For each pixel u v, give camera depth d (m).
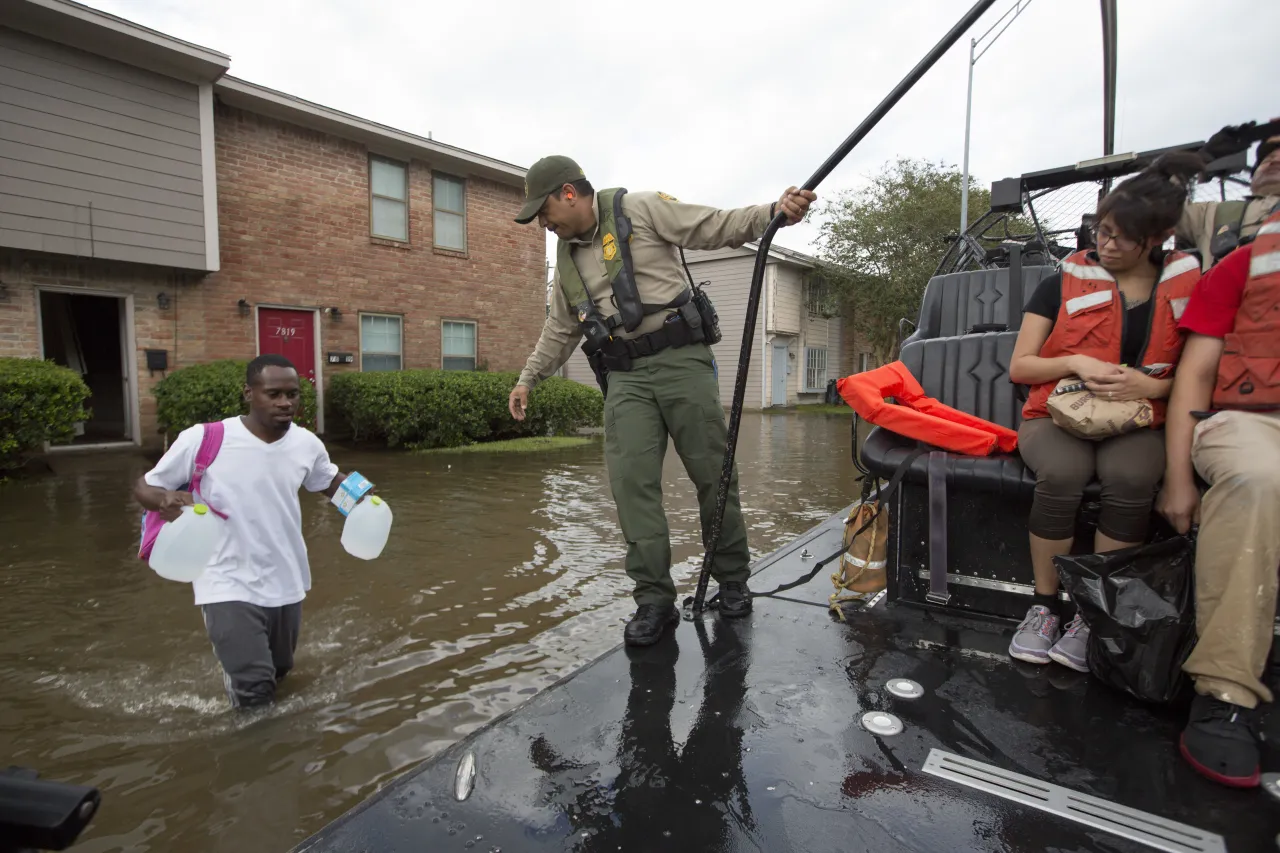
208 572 2.71
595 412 12.99
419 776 1.44
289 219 10.77
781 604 2.45
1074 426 1.85
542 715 1.67
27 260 8.57
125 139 8.78
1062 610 2.06
